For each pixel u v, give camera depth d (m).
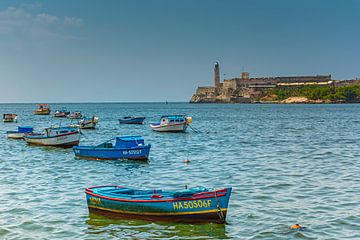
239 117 136.88
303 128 85.62
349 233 19.61
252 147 52.62
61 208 23.86
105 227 20.66
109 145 43.97
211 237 19.16
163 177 32.94
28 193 27.56
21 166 39.66
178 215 20.66
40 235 19.84
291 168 35.84
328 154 45.00
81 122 89.75
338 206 23.59
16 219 22.03
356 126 89.69
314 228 20.23
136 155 41.34
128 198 21.39
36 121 124.88
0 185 30.28
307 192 26.83
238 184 29.45
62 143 53.69
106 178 32.84
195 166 38.12
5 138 70.00
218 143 58.41
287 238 19.06
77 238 19.39
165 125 78.75
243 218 21.59
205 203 20.30
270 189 27.75
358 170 34.53
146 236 19.34
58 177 33.50
